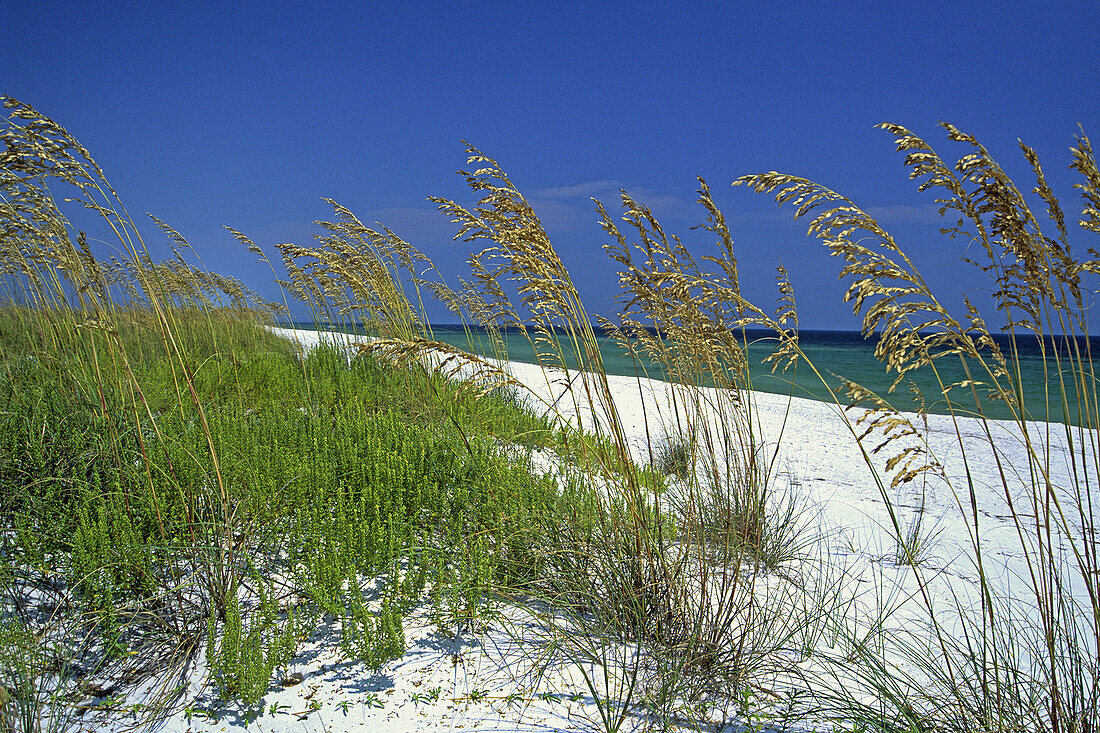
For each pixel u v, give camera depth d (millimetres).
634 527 2984
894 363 2152
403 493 3730
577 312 2908
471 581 2979
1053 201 2016
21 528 2842
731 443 3768
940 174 2082
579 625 3008
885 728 2334
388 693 2496
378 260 6742
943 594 3650
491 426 5371
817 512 5141
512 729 2332
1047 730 2283
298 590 3064
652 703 2508
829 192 2205
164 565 3004
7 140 2855
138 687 2469
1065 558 4258
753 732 2385
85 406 4160
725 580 2852
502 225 2799
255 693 2318
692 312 2793
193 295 8031
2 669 2283
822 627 3133
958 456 7793
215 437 4094
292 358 8906
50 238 3568
